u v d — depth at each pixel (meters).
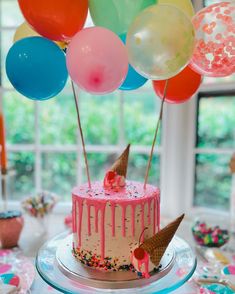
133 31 0.79
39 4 0.83
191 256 1.05
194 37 0.82
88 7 0.93
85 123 2.42
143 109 2.36
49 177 2.23
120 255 0.94
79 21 0.89
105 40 0.77
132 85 1.07
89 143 2.46
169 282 0.88
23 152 2.13
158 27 0.76
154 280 0.89
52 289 1.09
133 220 0.93
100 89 0.82
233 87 1.66
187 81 1.02
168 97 1.07
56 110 2.33
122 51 0.80
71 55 0.79
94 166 2.33
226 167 1.84
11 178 2.13
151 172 2.09
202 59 0.91
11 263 1.24
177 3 0.99
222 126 1.82
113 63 0.78
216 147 1.84
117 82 0.82
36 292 1.07
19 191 2.16
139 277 0.90
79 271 0.93
